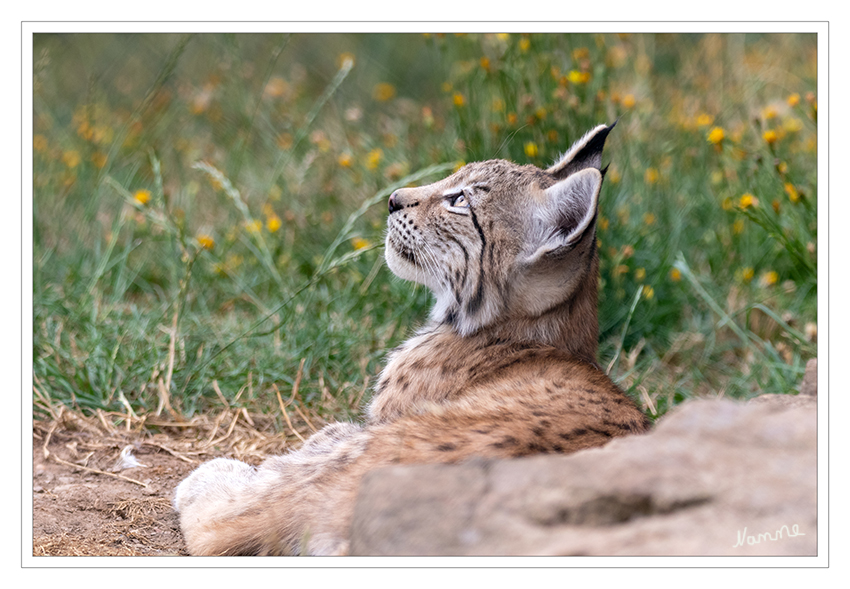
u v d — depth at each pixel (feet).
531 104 41.06
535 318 26.91
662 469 16.08
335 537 19.70
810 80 56.54
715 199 46.06
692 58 59.93
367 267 41.93
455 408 23.26
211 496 24.72
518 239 26.84
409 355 27.58
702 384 37.88
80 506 27.09
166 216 40.96
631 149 47.88
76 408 33.22
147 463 30.27
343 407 34.50
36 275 38.91
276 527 21.39
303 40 75.56
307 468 22.70
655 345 39.99
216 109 59.82
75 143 57.16
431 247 28.19
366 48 76.07
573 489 15.98
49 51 69.10
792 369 34.65
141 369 34.78
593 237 26.86
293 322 37.81
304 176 49.78
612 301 38.81
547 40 45.70
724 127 50.85
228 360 36.70
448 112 50.08
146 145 56.29
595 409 22.54
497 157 40.45
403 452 20.31
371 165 45.21
